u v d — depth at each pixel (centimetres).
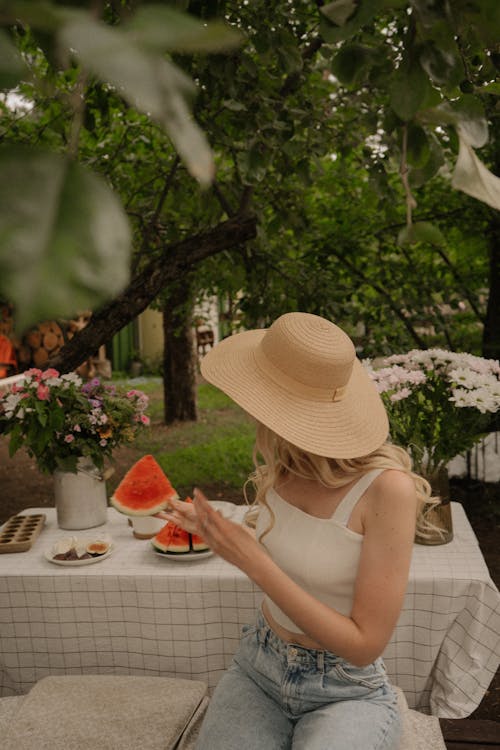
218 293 641
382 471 177
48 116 414
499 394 257
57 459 293
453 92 74
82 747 213
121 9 43
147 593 254
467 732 235
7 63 27
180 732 223
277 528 187
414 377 263
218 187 430
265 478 207
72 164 24
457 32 63
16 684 264
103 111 257
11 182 22
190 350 962
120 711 229
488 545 492
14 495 696
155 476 289
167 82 24
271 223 413
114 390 301
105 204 23
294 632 185
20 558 273
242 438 843
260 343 198
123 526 308
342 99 334
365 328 555
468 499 564
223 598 251
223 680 195
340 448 175
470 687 238
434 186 615
